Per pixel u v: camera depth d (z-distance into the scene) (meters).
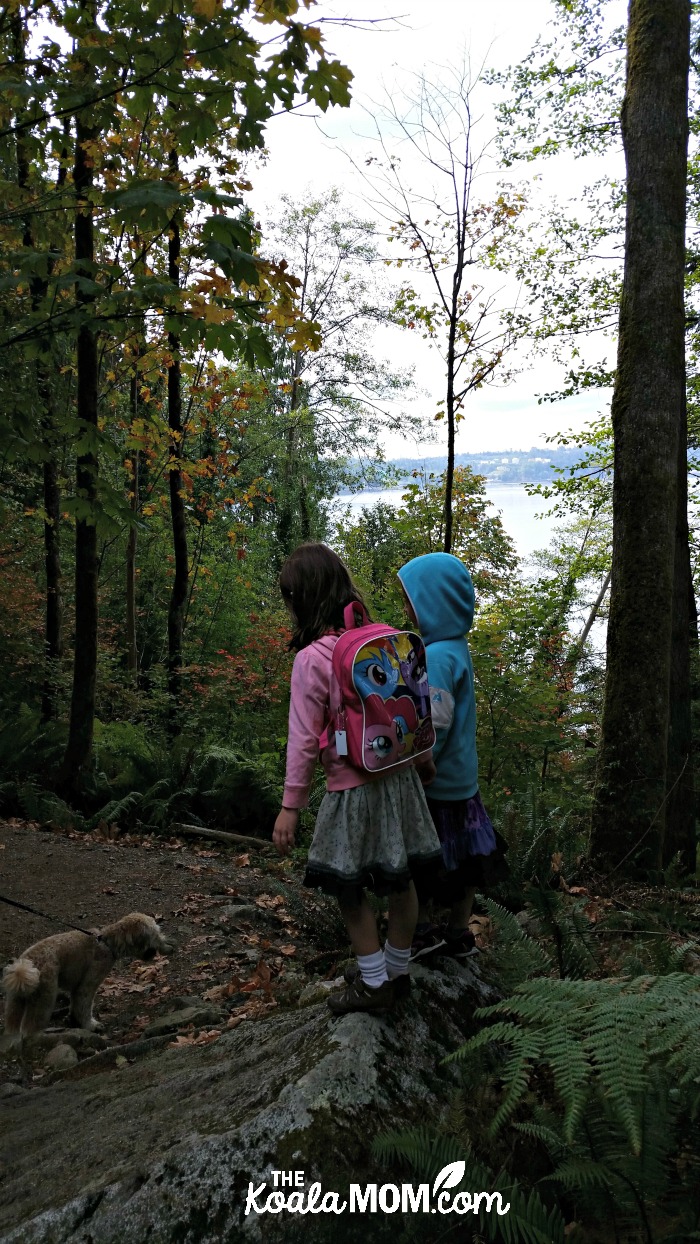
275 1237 1.91
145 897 6.74
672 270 7.02
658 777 6.71
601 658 10.47
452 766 2.90
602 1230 2.00
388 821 2.43
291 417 26.75
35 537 16.06
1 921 5.98
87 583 9.65
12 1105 3.34
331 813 2.42
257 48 4.11
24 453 5.64
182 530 13.20
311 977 5.04
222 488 19.66
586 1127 2.06
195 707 12.40
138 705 12.89
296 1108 2.17
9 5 4.81
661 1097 2.01
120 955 4.84
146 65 4.28
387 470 25.72
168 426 13.10
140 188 4.24
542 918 3.12
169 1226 1.95
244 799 9.70
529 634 10.14
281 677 13.05
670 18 7.04
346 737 2.36
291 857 7.94
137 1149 2.25
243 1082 2.48
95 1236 1.95
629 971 2.93
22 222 6.11
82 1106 2.95
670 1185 1.97
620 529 7.09
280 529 26.39
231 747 11.23
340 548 21.84
